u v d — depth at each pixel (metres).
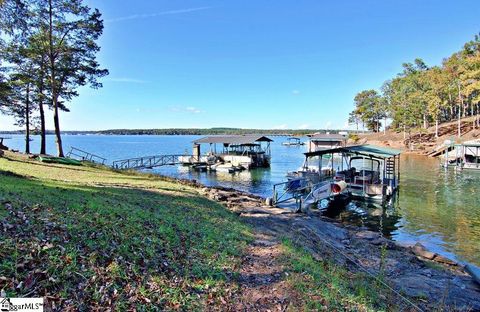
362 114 90.88
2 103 24.56
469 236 13.14
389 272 8.26
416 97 61.47
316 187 20.67
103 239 5.23
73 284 3.87
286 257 7.14
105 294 3.90
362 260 9.01
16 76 22.39
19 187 7.59
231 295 4.83
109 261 4.63
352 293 5.97
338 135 54.06
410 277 8.04
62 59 23.53
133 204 8.70
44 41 22.64
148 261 5.05
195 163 42.09
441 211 17.56
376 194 19.92
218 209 11.81
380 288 6.78
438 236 13.23
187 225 7.88
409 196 21.70
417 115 61.19
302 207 15.63
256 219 11.55
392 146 62.22
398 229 14.35
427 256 10.07
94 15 23.80
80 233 5.18
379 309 5.52
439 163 40.69
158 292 4.32
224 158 44.06
